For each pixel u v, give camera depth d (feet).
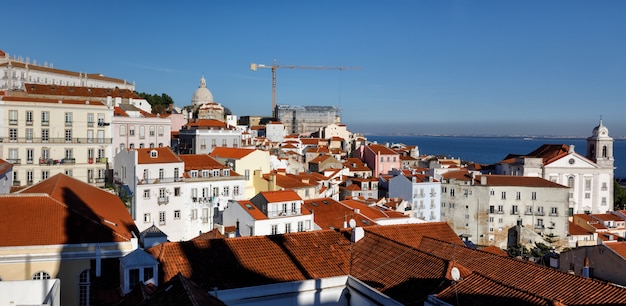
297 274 106.83
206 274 101.65
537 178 362.33
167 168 265.95
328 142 654.94
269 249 113.60
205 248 109.40
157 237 124.26
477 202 353.92
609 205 426.92
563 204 343.26
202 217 277.23
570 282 89.40
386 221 226.99
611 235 331.77
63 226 131.03
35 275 123.13
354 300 105.81
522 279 95.20
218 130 386.73
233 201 221.25
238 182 291.58
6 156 272.51
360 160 489.26
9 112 273.95
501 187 351.46
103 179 297.74
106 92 440.86
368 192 374.02
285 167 418.72
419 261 104.47
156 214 261.65
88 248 127.44
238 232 196.24
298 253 114.62
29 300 85.81
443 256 114.32
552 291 88.22
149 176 260.21
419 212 351.67
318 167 445.78
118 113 339.77
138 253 94.43
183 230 270.87
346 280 108.47
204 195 278.26
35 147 280.51
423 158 582.76
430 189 357.61
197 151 375.86
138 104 453.99
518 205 350.64
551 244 331.36
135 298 82.07
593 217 367.04
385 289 99.25
